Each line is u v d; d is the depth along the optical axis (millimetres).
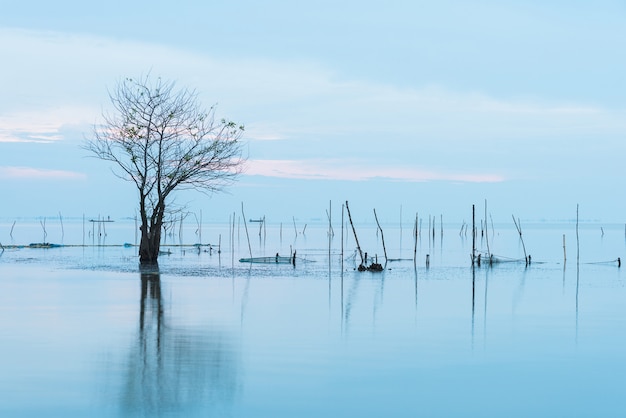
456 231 160125
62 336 20578
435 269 47656
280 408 13992
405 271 45500
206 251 68375
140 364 17141
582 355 19016
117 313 25016
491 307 27938
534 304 29078
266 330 21938
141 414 13445
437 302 29219
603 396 15234
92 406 13844
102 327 22125
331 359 18047
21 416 13266
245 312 25594
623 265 52875
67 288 32469
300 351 18906
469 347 19844
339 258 59500
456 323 23875
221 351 18766
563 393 15414
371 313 25828
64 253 60594
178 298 29203
